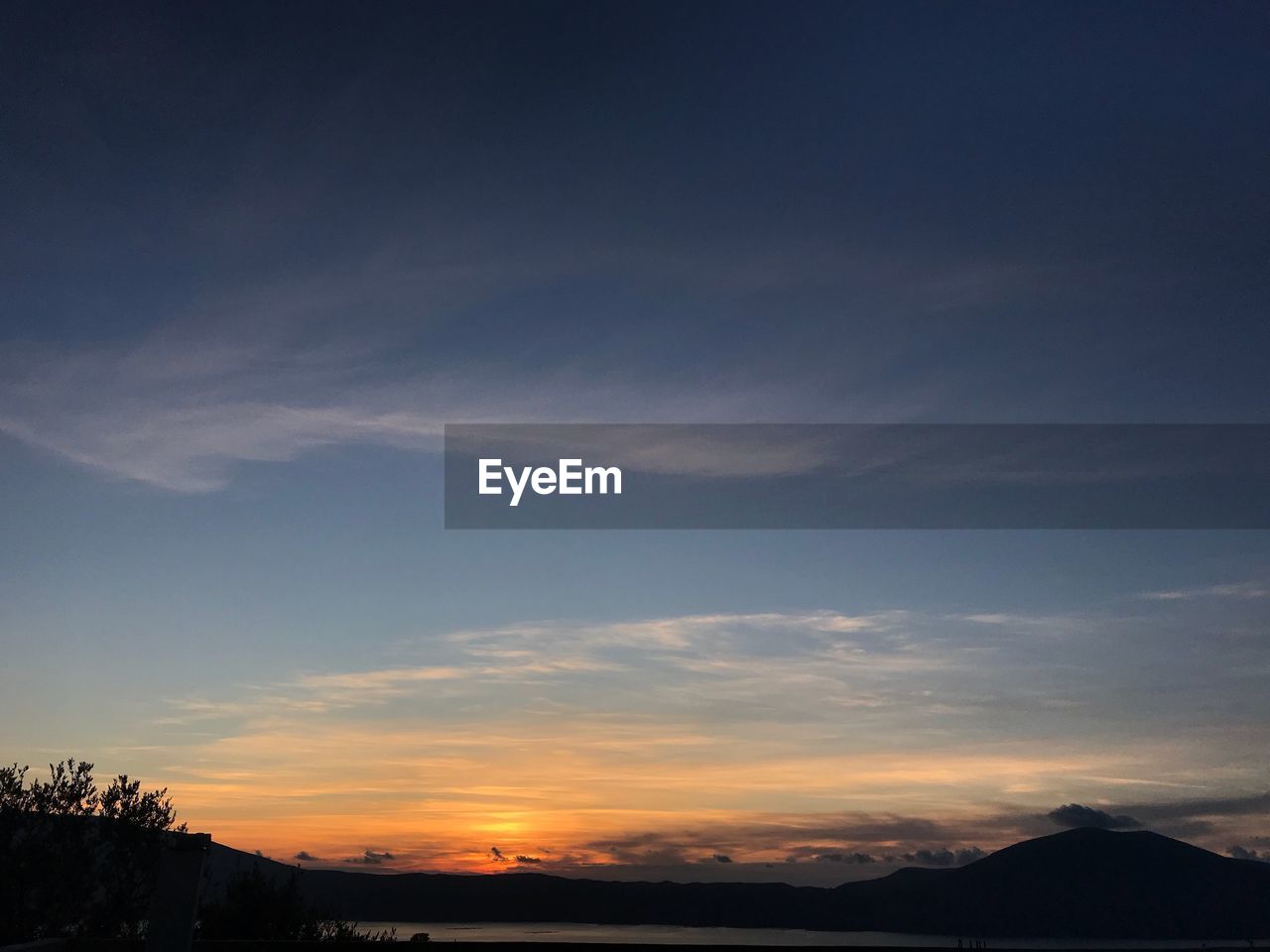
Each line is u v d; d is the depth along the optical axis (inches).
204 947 223.8
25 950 218.1
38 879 369.4
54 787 386.0
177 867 219.8
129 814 389.7
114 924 372.2
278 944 227.0
